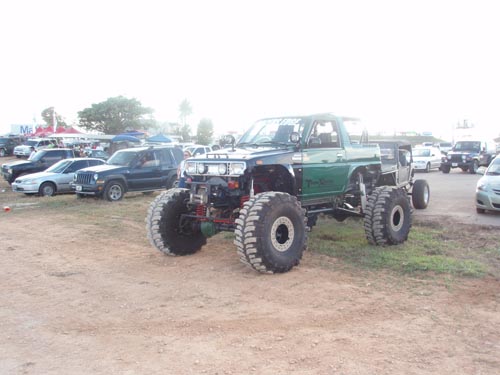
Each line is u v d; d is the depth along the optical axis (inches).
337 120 328.2
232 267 281.1
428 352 167.8
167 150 701.3
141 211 530.9
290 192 299.3
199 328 192.7
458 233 370.0
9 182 878.4
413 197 503.8
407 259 287.4
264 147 305.4
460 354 166.1
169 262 298.7
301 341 177.9
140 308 217.6
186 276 266.5
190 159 289.9
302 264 283.0
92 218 488.7
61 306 223.0
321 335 183.2
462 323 193.0
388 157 445.1
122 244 358.0
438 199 596.4
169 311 212.7
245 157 267.6
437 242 337.4
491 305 213.0
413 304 214.8
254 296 229.3
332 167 316.5
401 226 334.3
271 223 255.4
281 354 167.6
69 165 751.1
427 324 192.1
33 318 208.5
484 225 399.2
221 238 361.7
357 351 169.0
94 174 631.8
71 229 427.2
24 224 464.1
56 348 177.6
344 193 335.6
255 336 183.6
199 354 169.3
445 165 1106.1
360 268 273.4
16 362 166.7
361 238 354.6
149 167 674.2
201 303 221.6
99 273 277.4
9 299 234.5
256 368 157.6
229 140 328.5
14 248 352.2
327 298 224.4
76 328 196.4
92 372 158.2
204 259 303.1
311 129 306.5
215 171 274.4
